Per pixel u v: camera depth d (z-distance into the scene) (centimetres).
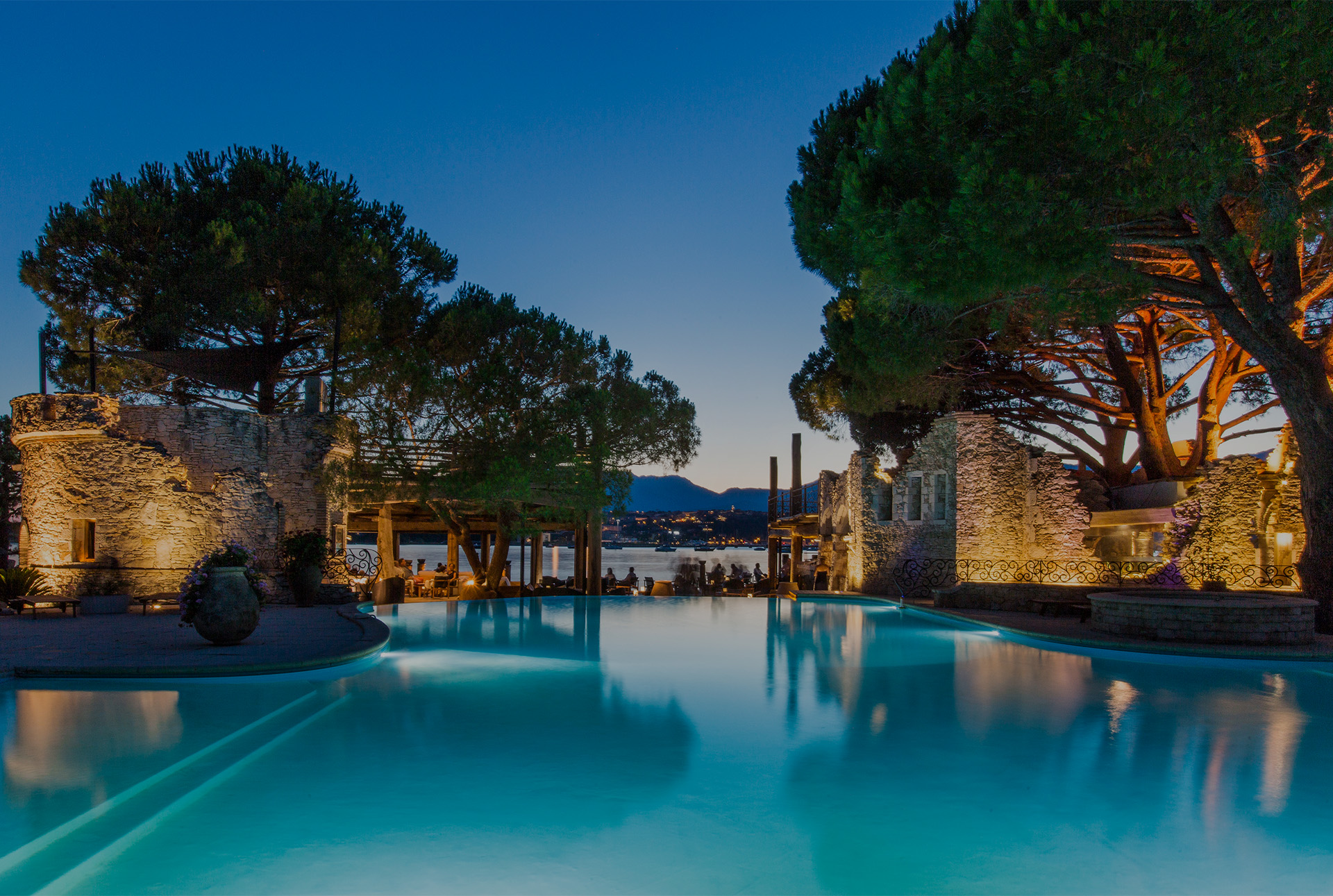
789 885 451
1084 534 2286
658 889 443
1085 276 1322
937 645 1437
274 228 2291
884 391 2155
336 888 437
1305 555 1462
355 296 2378
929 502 2295
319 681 1023
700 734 778
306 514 2075
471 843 505
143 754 647
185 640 1273
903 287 1226
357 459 2130
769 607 2228
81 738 699
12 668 970
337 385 2244
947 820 553
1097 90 1025
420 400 2130
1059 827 541
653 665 1188
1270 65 988
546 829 530
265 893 429
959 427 2238
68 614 1753
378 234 2634
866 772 658
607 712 870
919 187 1237
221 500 1973
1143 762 689
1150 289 1373
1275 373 1363
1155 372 2238
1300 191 1134
